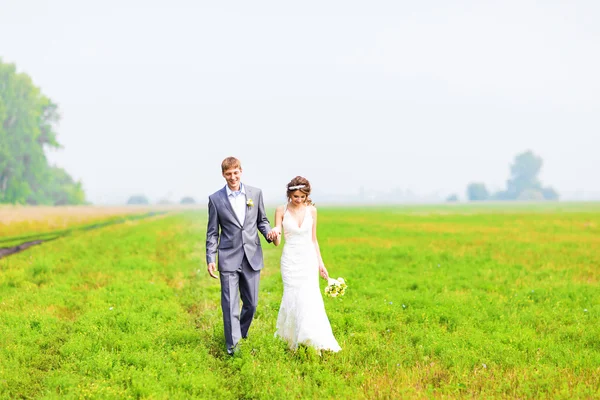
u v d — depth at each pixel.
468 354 6.20
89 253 16.59
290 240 6.50
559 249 18.58
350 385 5.34
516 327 7.62
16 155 90.81
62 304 9.36
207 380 5.42
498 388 5.15
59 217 39.50
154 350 6.55
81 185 121.44
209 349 6.63
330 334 6.38
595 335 7.16
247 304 6.62
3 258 15.85
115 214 55.56
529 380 5.40
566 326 7.79
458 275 12.55
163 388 5.21
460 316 8.16
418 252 17.03
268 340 6.42
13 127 91.62
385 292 10.25
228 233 6.39
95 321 7.85
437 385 5.38
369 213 60.78
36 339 7.04
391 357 6.18
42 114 102.06
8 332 7.18
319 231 26.17
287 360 6.04
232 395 5.25
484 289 11.02
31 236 25.06
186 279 12.20
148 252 17.34
